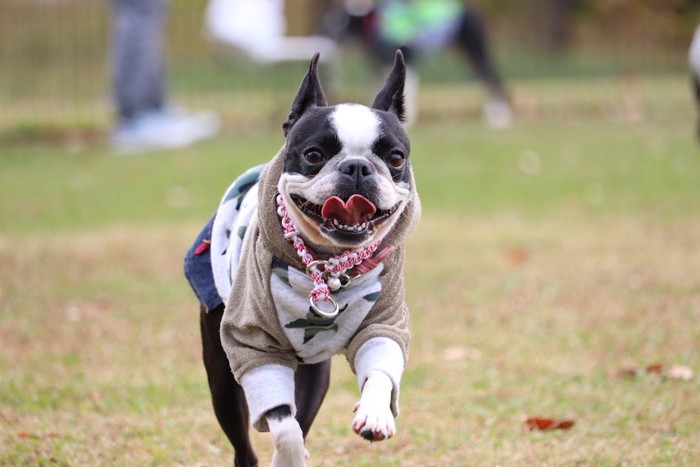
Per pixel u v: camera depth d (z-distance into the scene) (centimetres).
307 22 3180
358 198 497
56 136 2091
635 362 839
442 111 2383
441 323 967
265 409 518
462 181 1653
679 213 1418
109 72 2733
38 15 3056
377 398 504
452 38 2319
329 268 519
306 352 538
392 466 650
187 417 739
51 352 884
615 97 2550
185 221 1414
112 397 778
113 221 1420
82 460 655
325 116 522
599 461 641
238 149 1925
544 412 740
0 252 1246
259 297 525
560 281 1099
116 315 998
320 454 676
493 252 1235
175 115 2100
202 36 3155
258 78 2780
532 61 3203
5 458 651
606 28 3509
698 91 1326
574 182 1634
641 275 1111
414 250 1248
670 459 639
